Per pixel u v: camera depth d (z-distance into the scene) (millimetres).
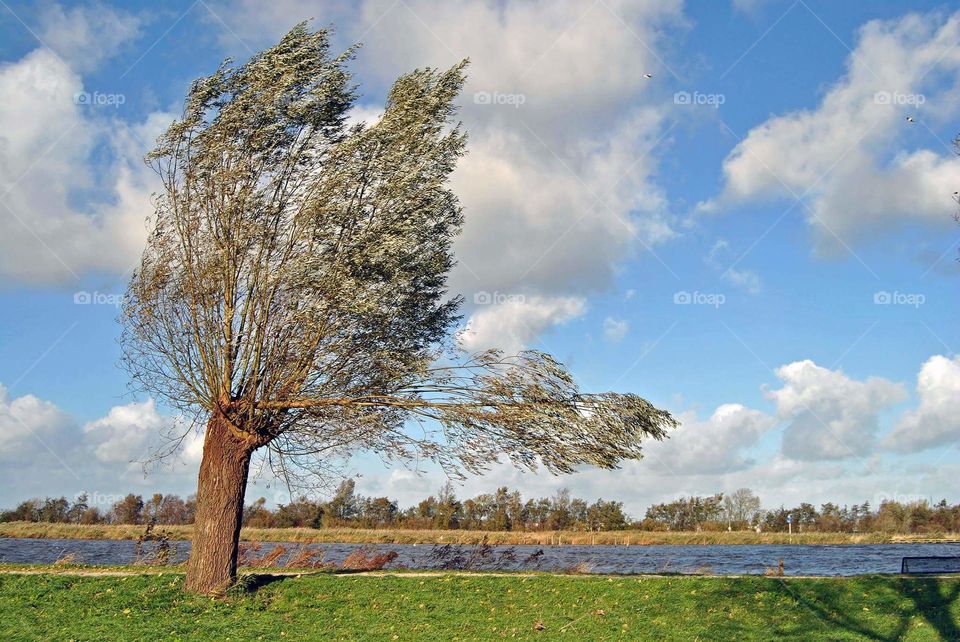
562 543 76188
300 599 21250
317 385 22062
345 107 23188
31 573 23828
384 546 59625
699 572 29219
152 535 31938
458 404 21094
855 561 48406
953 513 101188
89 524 82250
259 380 21781
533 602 21203
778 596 21484
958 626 19125
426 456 21328
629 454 21031
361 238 21125
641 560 47719
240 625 18828
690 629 19031
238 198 21828
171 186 22250
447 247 23750
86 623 18641
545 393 21031
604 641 17969
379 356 21719
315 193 21703
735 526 106125
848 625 19422
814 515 116125
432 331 23797
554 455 20766
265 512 82188
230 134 21969
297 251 21734
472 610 20516
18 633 17703
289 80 21953
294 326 21453
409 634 18438
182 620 19125
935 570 28266
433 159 22594
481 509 94312
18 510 88562
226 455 21859
